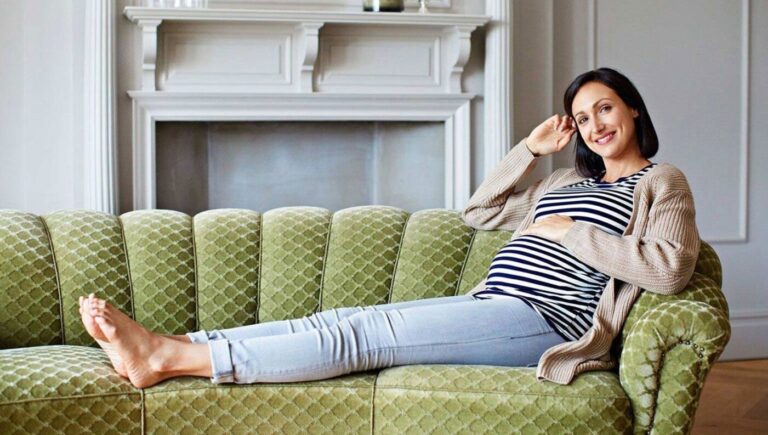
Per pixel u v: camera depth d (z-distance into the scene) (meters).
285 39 3.56
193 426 2.23
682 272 2.28
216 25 3.48
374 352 2.33
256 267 2.86
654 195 2.47
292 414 2.25
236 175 3.69
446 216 2.98
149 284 2.78
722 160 4.18
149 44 3.37
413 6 3.73
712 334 2.11
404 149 3.80
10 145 3.36
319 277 2.86
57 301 2.70
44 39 3.36
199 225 2.89
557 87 3.93
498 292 2.53
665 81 4.08
